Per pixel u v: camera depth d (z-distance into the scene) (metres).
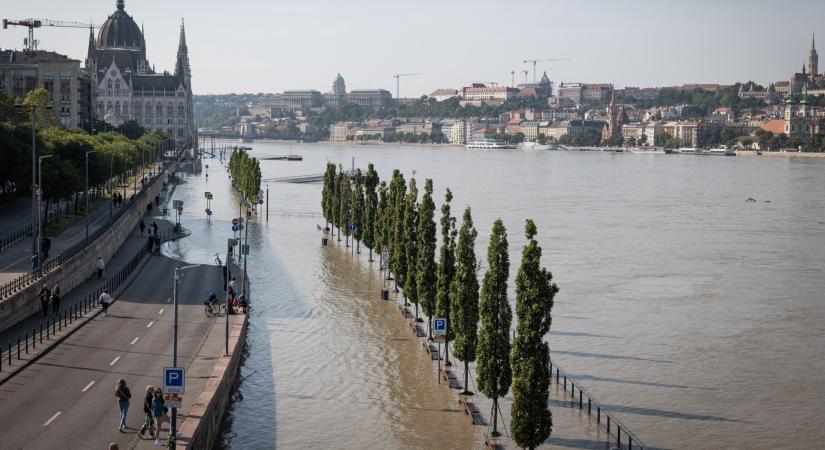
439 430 101.44
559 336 143.62
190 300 148.00
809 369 127.94
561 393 116.19
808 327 151.38
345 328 143.38
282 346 132.50
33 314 130.50
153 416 82.62
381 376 119.50
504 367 98.75
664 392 117.31
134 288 157.50
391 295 168.88
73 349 113.25
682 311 161.88
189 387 98.25
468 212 113.00
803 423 107.44
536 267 89.00
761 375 124.88
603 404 112.44
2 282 133.88
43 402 92.56
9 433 83.62
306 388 114.25
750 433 104.06
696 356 133.38
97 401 93.19
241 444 96.56
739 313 161.12
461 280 112.12
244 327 132.25
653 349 136.75
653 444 100.31
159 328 126.44
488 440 97.50
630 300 170.38
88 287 154.50
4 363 104.56
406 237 150.00
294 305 159.38
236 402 109.00
